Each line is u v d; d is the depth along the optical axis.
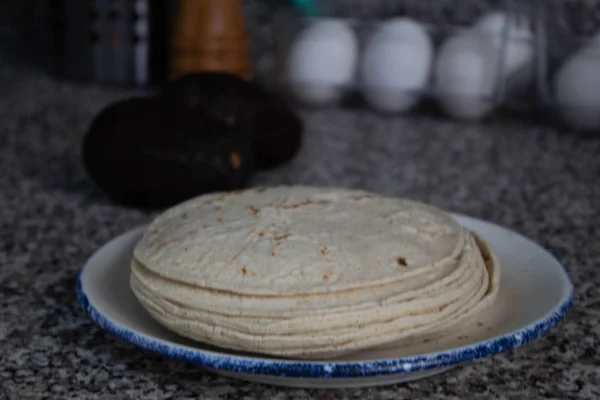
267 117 0.68
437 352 0.38
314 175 0.71
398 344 0.42
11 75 0.99
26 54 1.09
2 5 1.13
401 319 0.40
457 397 0.41
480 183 0.71
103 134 0.63
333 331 0.39
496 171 0.73
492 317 0.45
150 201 0.64
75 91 0.93
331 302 0.40
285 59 0.86
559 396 0.42
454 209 0.66
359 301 0.40
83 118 0.84
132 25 0.91
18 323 0.50
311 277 0.41
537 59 0.84
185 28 0.81
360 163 0.74
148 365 0.45
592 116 0.80
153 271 0.43
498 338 0.40
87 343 0.47
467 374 0.44
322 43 0.85
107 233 0.62
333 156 0.76
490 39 0.83
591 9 0.82
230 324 0.40
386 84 0.84
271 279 0.41
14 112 0.86
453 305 0.42
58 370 0.44
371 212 0.47
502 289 0.49
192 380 0.43
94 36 0.92
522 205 0.67
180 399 0.41
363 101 0.88
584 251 0.60
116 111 0.64
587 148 0.79
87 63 0.93
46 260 0.58
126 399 0.41
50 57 1.07
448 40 0.84
